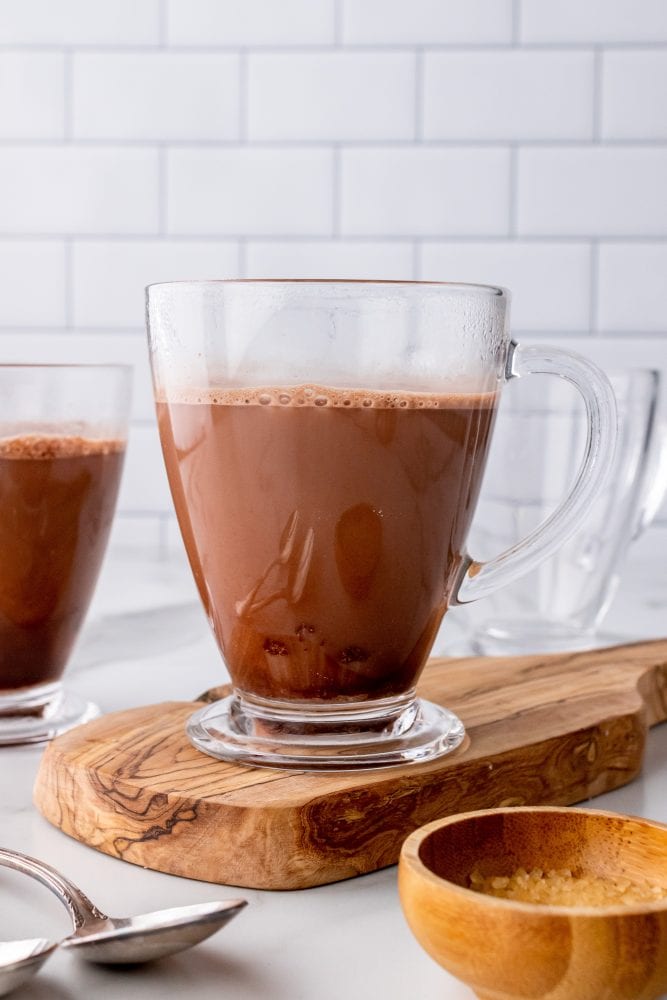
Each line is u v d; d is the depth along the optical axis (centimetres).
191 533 93
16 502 98
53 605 100
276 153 155
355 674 91
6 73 155
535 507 112
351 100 154
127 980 67
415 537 89
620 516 114
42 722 101
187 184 155
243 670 93
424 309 86
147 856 84
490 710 98
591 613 116
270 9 153
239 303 86
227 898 79
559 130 154
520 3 153
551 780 94
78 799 88
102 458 100
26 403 98
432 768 88
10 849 86
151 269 156
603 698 99
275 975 67
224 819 81
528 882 72
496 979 60
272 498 87
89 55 154
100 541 101
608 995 59
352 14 153
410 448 87
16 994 65
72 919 73
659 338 154
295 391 85
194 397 89
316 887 82
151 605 129
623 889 71
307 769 88
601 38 153
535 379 112
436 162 154
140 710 99
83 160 155
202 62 154
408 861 66
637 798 96
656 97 153
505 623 116
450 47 153
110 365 100
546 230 154
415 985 66
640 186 154
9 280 156
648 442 113
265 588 89
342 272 155
